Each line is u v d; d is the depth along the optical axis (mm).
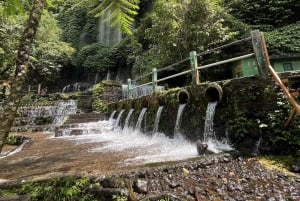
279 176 3223
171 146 5883
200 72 10727
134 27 20344
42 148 6793
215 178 3307
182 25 10531
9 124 1036
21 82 1097
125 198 2797
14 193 3119
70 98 17906
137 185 3012
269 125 4109
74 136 9250
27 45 1135
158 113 7102
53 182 3217
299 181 3029
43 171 4172
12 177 3891
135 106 9102
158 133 6988
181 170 3551
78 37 29016
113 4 1784
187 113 5902
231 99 4707
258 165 3666
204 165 3736
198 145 4680
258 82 4355
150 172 3418
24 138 8555
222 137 4844
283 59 8445
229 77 11109
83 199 2930
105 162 4531
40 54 18578
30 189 3158
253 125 4305
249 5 13391
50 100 17609
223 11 11492
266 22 13266
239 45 10727
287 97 3799
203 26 10375
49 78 23562
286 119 3971
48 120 12797
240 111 4500
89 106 15766
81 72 27047
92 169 3986
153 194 2838
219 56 10734
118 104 11273
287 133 3930
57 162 4898
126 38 24016
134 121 8805
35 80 22750
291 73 4223
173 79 13359
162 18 10539
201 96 5461
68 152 6000
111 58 24312
